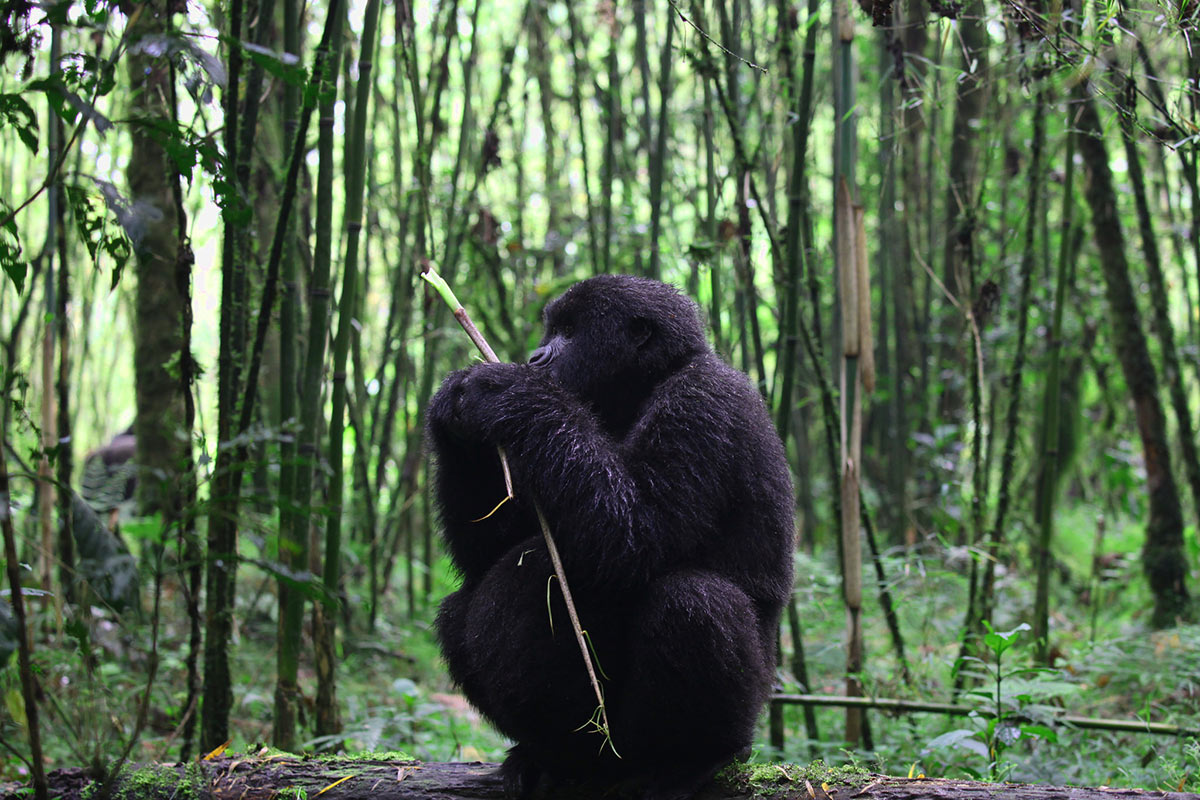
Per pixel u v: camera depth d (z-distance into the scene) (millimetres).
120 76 6059
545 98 8406
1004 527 5906
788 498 3695
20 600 2617
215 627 4168
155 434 7156
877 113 9164
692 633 3154
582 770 3506
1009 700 4477
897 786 3166
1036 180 5668
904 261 9141
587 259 8781
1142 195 6820
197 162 2865
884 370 9242
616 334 3818
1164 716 5152
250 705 5926
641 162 9539
